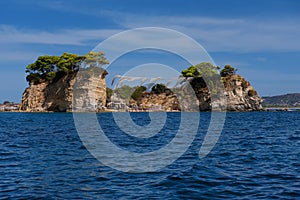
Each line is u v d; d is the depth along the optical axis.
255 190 12.95
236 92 135.12
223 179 14.79
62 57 127.62
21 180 14.68
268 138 32.38
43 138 32.84
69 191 12.95
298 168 17.09
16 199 11.88
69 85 118.31
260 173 15.97
